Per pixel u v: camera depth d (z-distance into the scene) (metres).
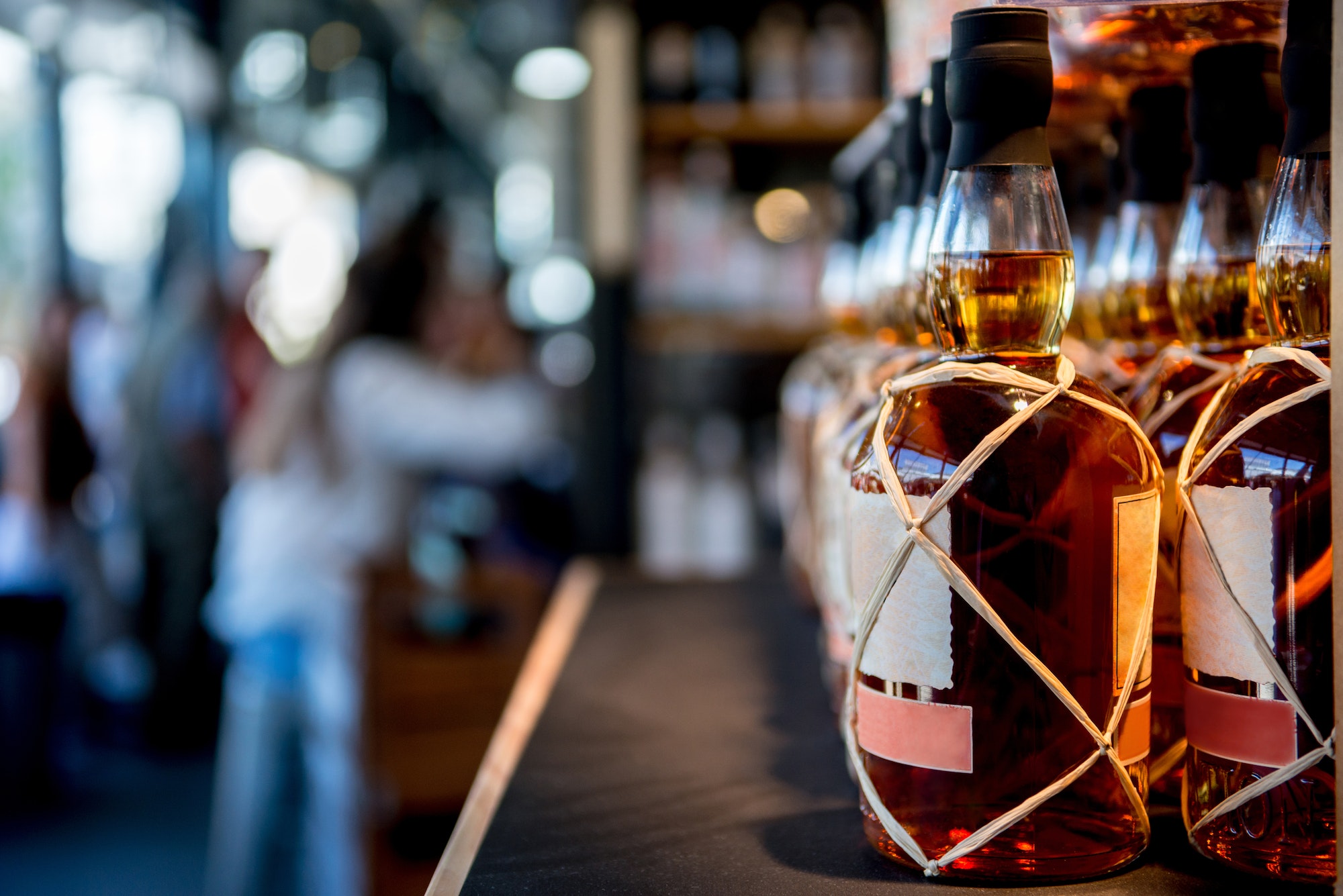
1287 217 0.60
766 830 0.69
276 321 3.99
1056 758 0.61
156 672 3.88
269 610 2.21
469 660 2.09
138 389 3.87
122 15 4.03
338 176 6.65
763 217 2.64
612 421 2.47
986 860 0.62
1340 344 0.55
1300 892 0.60
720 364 2.80
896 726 0.63
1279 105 0.63
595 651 1.10
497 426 2.34
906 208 0.79
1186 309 0.66
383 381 2.26
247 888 2.25
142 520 3.89
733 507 2.46
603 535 2.48
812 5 2.58
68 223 3.90
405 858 2.06
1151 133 0.69
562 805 0.73
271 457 2.25
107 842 3.08
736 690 0.96
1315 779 0.59
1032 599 0.61
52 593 3.37
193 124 4.62
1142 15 0.62
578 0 2.43
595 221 2.46
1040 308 0.64
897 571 0.62
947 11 0.72
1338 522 0.55
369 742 2.05
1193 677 0.62
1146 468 0.62
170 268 4.18
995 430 0.61
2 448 3.58
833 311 1.11
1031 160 0.64
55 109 3.83
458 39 6.61
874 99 2.45
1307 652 0.58
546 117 7.54
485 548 3.55
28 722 3.33
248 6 4.93
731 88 2.48
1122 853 0.62
